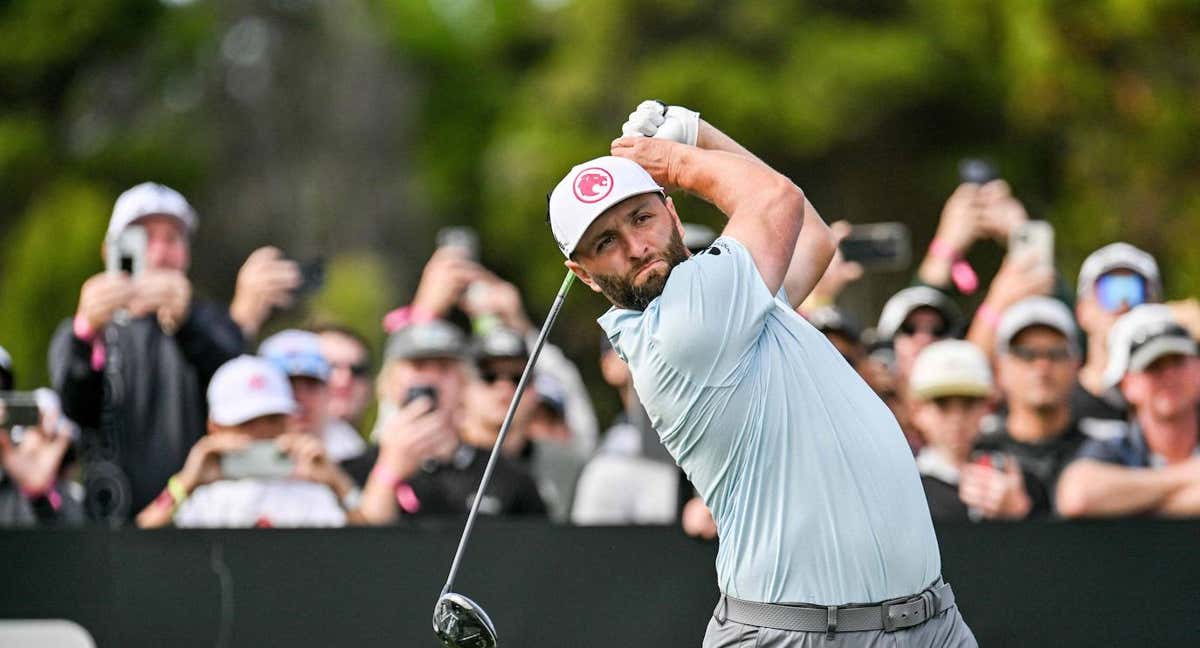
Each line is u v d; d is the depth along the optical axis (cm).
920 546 1152
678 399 1155
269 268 2094
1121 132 4375
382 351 4509
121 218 1956
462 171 5866
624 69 4978
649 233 1171
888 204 4731
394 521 1716
